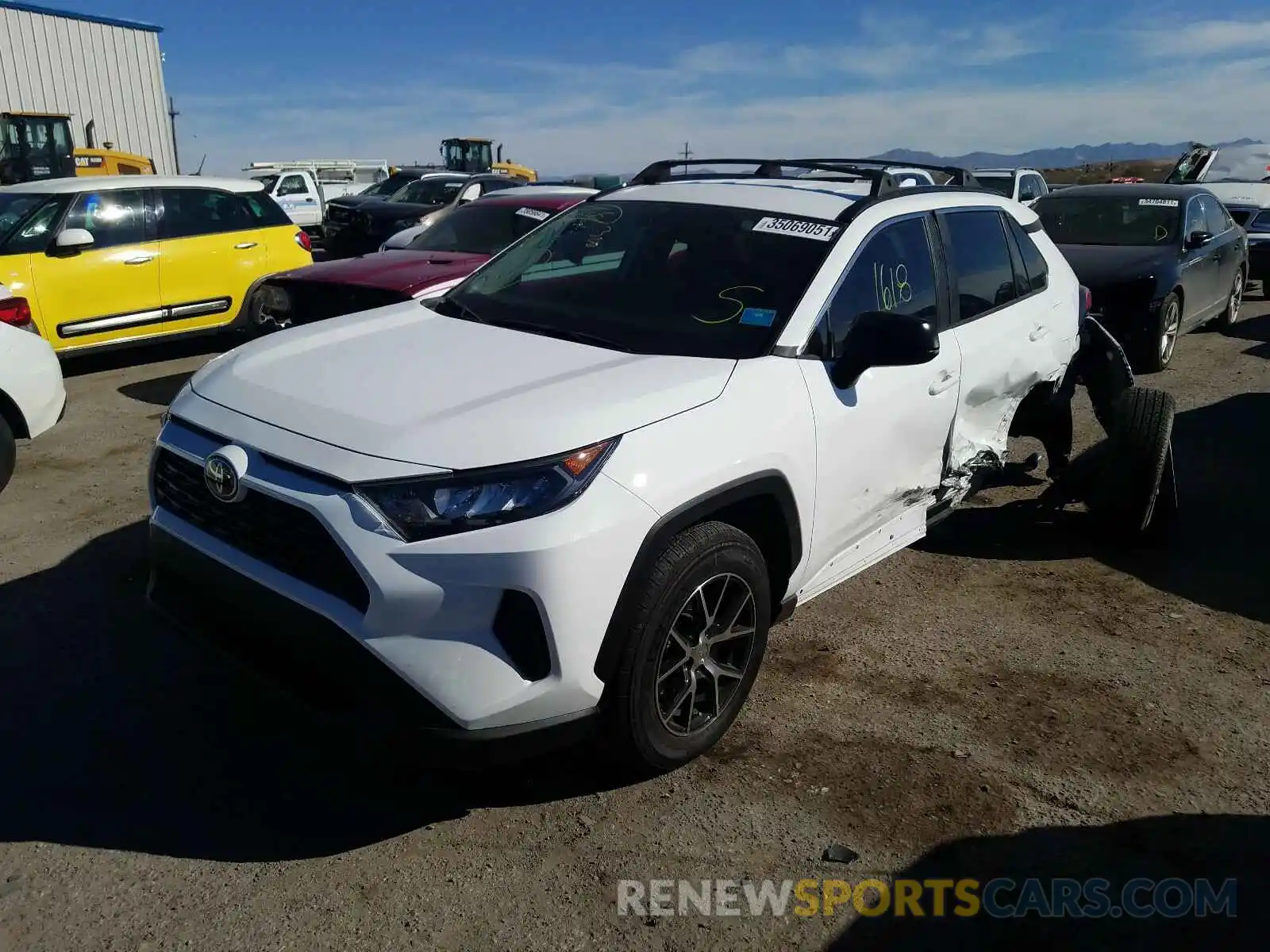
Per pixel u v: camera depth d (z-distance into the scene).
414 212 16.17
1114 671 3.93
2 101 23.38
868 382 3.59
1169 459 5.02
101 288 8.23
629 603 2.73
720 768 3.23
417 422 2.73
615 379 3.00
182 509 3.06
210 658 3.79
